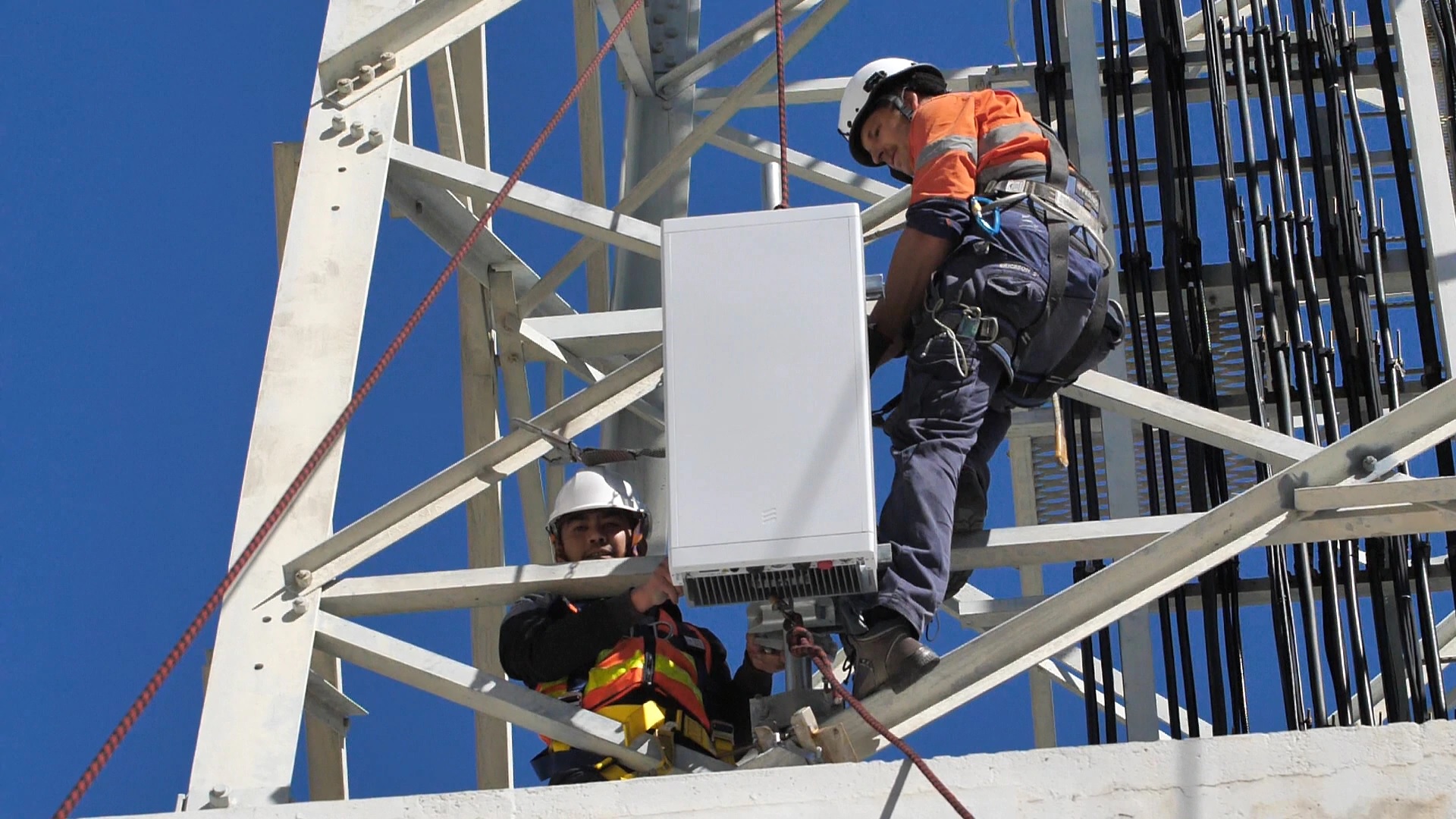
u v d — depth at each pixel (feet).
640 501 46.85
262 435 41.91
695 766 40.11
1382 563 50.83
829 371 35.91
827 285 36.55
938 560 36.96
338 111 47.73
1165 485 54.39
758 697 41.75
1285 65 55.26
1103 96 63.62
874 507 34.99
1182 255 55.88
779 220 37.14
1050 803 31.48
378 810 32.19
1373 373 51.47
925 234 38.86
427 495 42.24
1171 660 52.80
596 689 40.96
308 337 43.47
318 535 40.78
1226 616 50.31
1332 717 57.31
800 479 35.19
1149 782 31.40
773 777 32.09
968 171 39.42
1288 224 52.31
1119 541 40.32
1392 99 55.47
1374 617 50.49
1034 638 36.37
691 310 36.58
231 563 39.37
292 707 38.06
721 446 35.58
